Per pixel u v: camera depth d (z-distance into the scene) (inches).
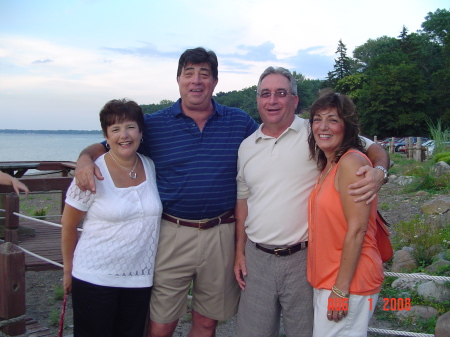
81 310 108.4
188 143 120.6
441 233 259.0
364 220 90.0
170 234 119.6
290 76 114.0
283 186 110.0
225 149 122.4
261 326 113.0
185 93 119.5
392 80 1834.4
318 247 98.7
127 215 107.9
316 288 100.1
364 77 2348.7
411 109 1855.3
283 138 112.7
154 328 122.8
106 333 109.5
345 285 91.3
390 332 114.3
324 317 97.2
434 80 1927.9
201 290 125.4
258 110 115.8
